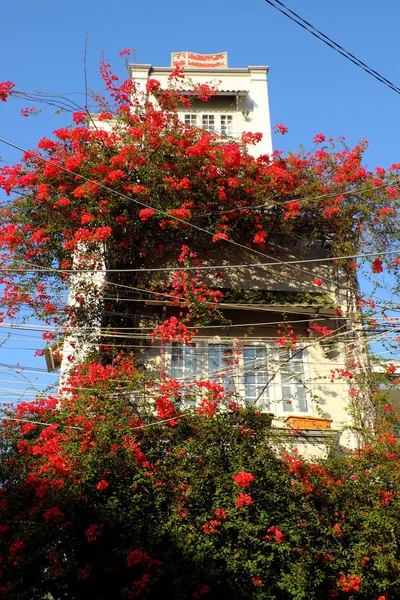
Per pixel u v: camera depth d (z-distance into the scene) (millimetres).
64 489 9602
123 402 10984
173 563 9203
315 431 11828
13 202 12953
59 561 9117
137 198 12914
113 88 14312
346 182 13570
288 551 9477
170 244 13539
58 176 12992
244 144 15414
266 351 13266
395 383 12344
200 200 13391
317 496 10250
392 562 9547
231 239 13797
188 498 9844
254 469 10148
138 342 12930
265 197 13586
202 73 18078
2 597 8953
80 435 10352
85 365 11758
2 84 12375
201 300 12320
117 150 13414
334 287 13820
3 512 9781
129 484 10000
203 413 10828
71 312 12500
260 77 18141
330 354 13312
